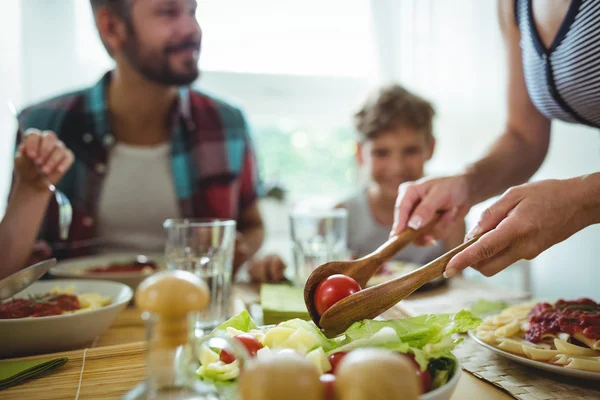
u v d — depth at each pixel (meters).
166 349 0.36
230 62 2.24
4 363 0.62
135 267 1.12
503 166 1.02
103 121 1.52
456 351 0.72
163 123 1.59
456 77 2.27
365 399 0.33
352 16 2.34
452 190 0.88
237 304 0.96
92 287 0.89
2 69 1.82
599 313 0.70
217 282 0.88
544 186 0.67
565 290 1.71
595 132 1.57
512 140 1.07
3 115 1.81
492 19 2.00
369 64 2.39
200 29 1.41
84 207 1.51
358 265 0.69
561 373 0.59
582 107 0.91
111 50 1.42
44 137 0.96
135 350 0.66
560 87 0.91
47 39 1.96
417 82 2.38
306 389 0.33
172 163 1.58
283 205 2.31
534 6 0.92
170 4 1.34
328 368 0.47
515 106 1.08
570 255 1.69
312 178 2.45
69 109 1.52
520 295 1.11
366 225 1.83
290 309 0.83
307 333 0.53
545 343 0.69
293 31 2.29
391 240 0.76
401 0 2.34
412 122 1.67
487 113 2.05
